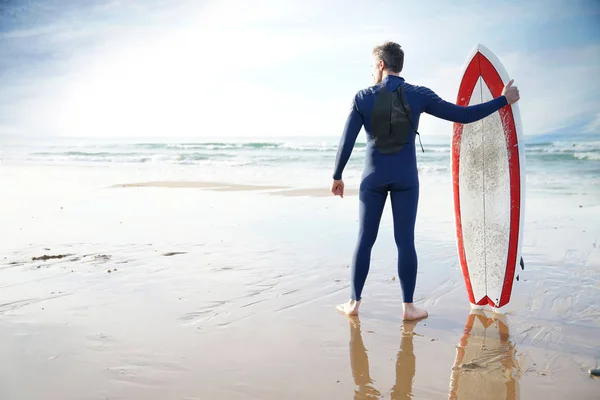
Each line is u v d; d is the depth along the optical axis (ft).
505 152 9.34
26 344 7.98
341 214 19.51
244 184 29.40
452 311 9.50
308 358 7.48
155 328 8.63
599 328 8.51
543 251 13.66
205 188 27.48
